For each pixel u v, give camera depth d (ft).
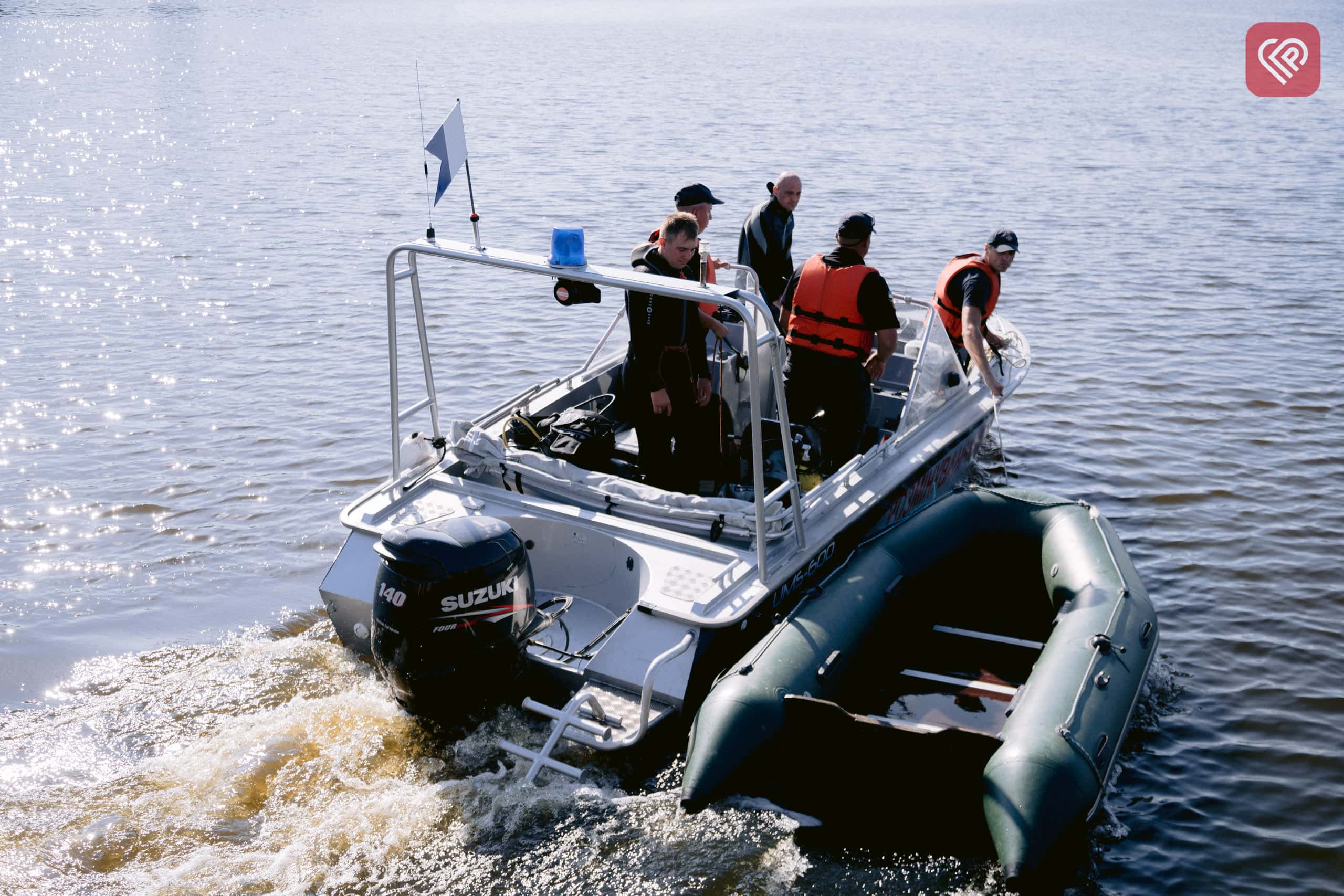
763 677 12.49
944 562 15.89
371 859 11.18
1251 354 30.58
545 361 29.71
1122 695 12.95
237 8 299.17
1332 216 48.73
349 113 84.74
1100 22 253.24
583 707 12.80
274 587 17.84
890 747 11.75
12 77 117.08
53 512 20.56
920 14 304.30
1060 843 10.94
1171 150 68.33
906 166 61.16
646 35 209.05
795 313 17.72
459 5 362.33
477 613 12.10
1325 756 14.33
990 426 20.83
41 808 11.95
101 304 34.71
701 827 11.71
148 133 73.77
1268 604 18.01
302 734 13.16
